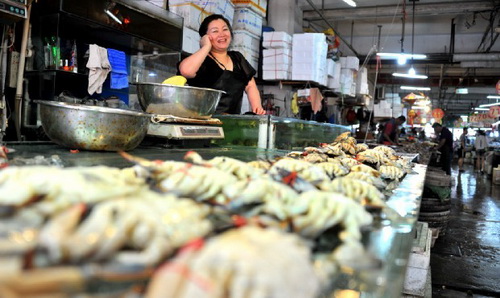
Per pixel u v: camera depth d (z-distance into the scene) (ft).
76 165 4.80
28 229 1.85
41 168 2.55
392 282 2.30
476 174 48.47
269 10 30.30
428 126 113.60
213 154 7.47
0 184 2.27
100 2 12.75
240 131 10.11
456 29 44.27
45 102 6.01
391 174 6.98
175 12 17.85
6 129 12.38
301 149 11.30
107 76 13.85
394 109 63.52
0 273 1.56
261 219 2.67
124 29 13.74
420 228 9.29
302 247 2.10
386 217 3.80
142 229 2.01
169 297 1.75
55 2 11.82
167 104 7.85
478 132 55.11
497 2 34.76
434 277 12.57
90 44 13.30
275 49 23.88
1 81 11.61
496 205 26.13
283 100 26.66
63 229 1.85
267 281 1.75
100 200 2.26
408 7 36.96
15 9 10.61
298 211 2.85
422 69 63.05
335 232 2.89
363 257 2.40
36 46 12.60
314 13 38.17
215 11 19.26
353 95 33.01
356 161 7.36
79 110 5.87
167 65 16.43
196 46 18.29
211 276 1.79
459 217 21.67
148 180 3.25
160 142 7.87
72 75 12.94
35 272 1.63
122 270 1.83
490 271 13.29
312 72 24.16
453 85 68.18
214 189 3.06
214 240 2.02
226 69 11.42
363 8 37.52
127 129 6.23
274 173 3.92
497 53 42.06
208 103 8.21
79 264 1.76
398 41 47.26
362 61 48.39
